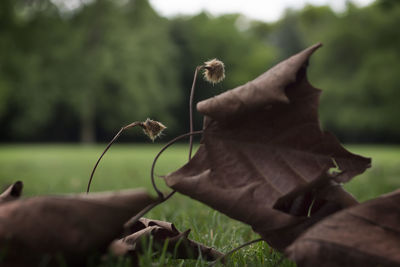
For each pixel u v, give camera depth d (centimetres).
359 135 3838
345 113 3394
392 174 725
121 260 121
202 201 121
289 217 117
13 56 2509
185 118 4238
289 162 123
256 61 4247
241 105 120
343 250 108
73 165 1110
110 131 4041
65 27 3048
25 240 111
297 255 112
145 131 156
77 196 116
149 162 1234
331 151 122
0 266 109
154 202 123
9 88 2862
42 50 2891
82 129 3875
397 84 3084
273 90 118
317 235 112
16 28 2344
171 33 4356
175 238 141
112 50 3312
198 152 127
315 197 130
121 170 906
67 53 3058
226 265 143
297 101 124
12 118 3441
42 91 3089
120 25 3362
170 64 3981
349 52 3416
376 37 3161
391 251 107
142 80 3491
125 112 3497
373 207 115
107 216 114
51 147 3153
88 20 3250
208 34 4259
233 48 4319
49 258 111
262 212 117
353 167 121
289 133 125
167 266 138
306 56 119
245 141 127
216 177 123
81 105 3291
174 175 124
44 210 113
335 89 3394
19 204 115
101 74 3259
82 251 112
